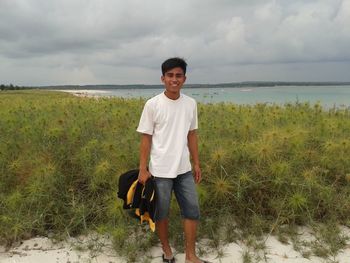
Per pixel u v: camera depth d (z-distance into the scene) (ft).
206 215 13.57
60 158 16.34
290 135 16.11
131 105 28.35
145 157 10.36
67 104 29.63
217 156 14.21
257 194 14.07
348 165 15.49
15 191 14.61
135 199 10.45
